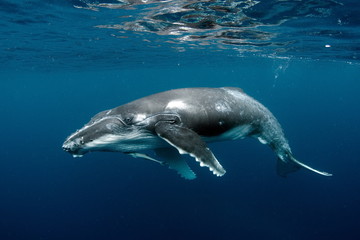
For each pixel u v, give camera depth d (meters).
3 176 29.31
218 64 35.22
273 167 24.34
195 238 16.28
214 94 5.64
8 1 9.23
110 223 18.59
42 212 21.41
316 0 8.27
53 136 49.59
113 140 4.84
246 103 6.17
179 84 94.69
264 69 44.12
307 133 40.44
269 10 9.49
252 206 18.86
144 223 18.02
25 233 19.22
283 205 19.00
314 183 22.22
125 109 5.05
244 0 8.53
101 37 15.31
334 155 29.78
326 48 17.62
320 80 69.94
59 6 9.77
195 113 5.16
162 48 19.73
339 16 9.73
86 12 10.41
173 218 18.11
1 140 50.34
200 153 3.98
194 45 18.34
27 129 62.91
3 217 21.50
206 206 18.97
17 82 49.50
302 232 16.47
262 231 16.62
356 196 20.45
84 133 4.61
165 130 4.40
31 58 23.03
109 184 23.33
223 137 6.02
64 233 18.53
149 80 71.94
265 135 7.00
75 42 16.59
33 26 12.52
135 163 26.81
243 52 22.05
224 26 12.24
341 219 17.70
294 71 46.22
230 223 17.36
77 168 27.86
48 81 52.62
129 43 17.42
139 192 21.34
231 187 20.98
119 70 40.78
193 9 9.76
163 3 9.15
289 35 13.62
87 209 20.61
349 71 40.66
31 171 29.72
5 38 14.93
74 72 39.56
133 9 9.92
